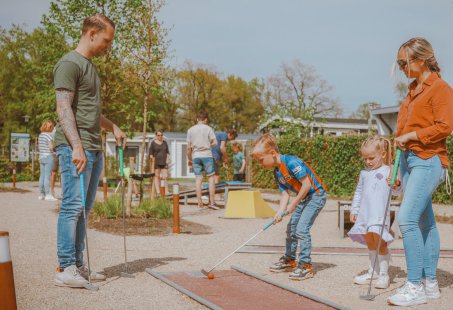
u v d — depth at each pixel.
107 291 4.55
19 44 51.22
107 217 9.60
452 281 5.11
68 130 4.52
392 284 5.00
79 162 4.53
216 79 69.06
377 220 4.93
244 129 74.12
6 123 50.84
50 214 10.44
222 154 13.55
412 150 4.41
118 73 21.20
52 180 13.71
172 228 8.77
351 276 5.34
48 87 24.75
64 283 4.66
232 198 10.95
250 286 4.78
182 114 68.19
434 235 4.54
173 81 18.84
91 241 7.38
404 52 4.39
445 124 4.23
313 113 30.77
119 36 20.81
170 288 4.68
